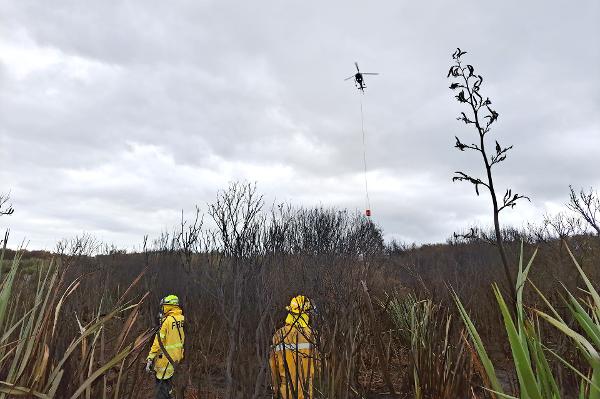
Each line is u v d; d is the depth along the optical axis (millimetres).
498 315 4996
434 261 9227
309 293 3725
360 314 4043
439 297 5359
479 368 1451
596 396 1153
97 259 9211
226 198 3453
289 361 3154
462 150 2062
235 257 3184
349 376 2904
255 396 2611
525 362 1241
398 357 4457
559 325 1243
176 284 5773
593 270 5180
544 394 1325
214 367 3619
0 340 1581
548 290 4578
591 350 1143
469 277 6652
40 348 1584
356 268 4895
